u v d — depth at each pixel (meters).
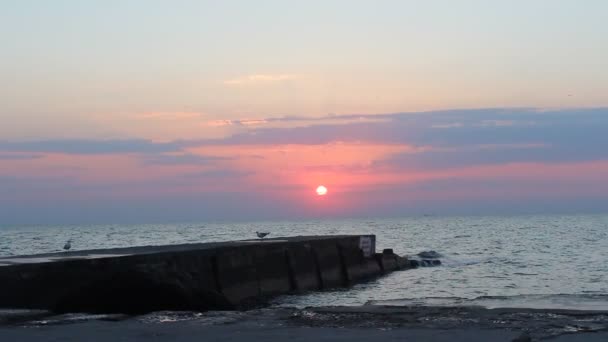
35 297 21.02
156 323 16.38
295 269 38.62
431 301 23.72
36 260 26.05
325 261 42.78
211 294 21.05
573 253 66.19
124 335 14.62
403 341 13.74
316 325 16.06
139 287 19.41
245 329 15.37
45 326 16.06
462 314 17.89
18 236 136.88
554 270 47.91
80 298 19.28
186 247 37.12
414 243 94.62
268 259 36.03
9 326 16.30
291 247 38.97
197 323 16.33
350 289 40.06
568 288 36.16
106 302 19.22
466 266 53.94
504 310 18.80
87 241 101.19
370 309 19.20
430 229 166.25
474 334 14.52
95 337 14.37
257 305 31.62
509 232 131.62
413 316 17.55
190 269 28.89
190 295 19.98
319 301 33.00
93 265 23.70
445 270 50.97
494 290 36.03
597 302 22.28
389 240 105.44
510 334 14.50
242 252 33.38
